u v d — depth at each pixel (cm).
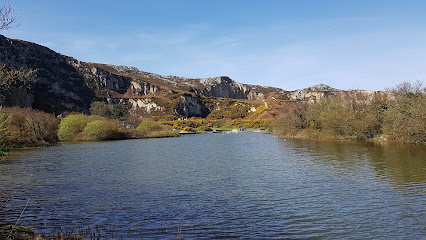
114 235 941
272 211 1201
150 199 1388
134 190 1570
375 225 1036
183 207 1260
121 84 17112
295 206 1265
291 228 1015
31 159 2858
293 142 4528
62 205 1288
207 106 16650
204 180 1822
